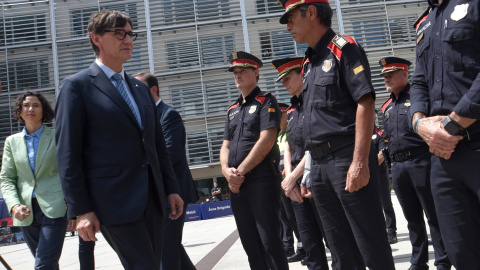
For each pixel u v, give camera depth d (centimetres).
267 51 2028
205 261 574
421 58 241
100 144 239
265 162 348
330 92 258
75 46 2056
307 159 356
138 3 2097
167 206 350
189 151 2008
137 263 235
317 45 270
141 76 384
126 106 248
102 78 250
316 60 272
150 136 259
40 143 363
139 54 2067
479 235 221
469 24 212
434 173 231
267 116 349
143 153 251
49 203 349
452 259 225
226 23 2069
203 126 2014
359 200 249
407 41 1988
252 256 359
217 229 1121
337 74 257
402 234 679
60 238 353
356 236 253
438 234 391
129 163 241
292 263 556
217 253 639
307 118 272
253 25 2058
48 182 358
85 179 236
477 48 212
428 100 244
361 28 1995
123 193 236
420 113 239
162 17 2097
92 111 240
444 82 222
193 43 2061
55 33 2066
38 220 359
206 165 1988
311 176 278
